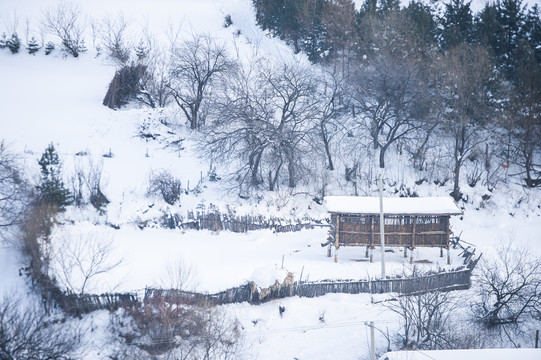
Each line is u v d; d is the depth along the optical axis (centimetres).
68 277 3559
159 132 5797
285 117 5362
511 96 5719
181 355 3145
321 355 3469
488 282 3919
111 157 5303
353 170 5581
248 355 3412
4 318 3186
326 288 3938
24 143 5078
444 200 4359
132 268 3900
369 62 5903
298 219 5034
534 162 5900
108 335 3341
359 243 4331
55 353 3041
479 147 5888
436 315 3584
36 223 3691
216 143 5516
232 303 3750
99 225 4447
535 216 5397
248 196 5234
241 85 5666
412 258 4366
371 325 2967
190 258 4209
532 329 3772
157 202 4881
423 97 5609
